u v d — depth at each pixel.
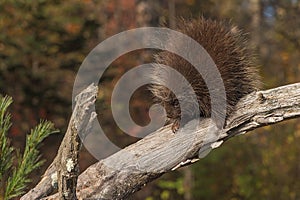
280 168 13.80
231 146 13.90
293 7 16.64
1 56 12.87
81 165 11.02
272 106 4.29
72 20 13.59
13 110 12.37
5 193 3.92
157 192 13.70
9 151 3.98
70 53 13.39
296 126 13.93
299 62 16.08
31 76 12.80
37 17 13.38
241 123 4.33
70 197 4.04
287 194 13.63
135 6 15.45
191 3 16.23
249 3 17.31
